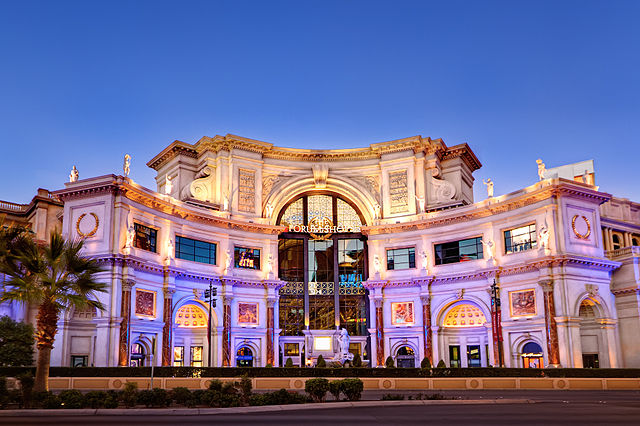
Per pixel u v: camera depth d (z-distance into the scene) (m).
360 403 27.36
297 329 63.94
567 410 24.78
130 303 49.34
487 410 24.88
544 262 51.75
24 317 50.47
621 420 20.27
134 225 51.84
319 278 65.50
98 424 19.55
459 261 59.84
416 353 60.19
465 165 69.94
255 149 64.31
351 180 66.25
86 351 48.78
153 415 23.83
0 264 29.61
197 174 65.12
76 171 52.09
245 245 62.12
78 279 31.06
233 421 20.50
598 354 53.31
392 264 63.59
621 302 54.03
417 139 63.72
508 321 54.69
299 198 67.06
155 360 51.97
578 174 70.44
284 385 42.56
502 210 56.78
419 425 18.89
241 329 59.59
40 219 56.44
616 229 63.41
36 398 26.66
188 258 57.59
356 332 64.31
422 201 63.12
